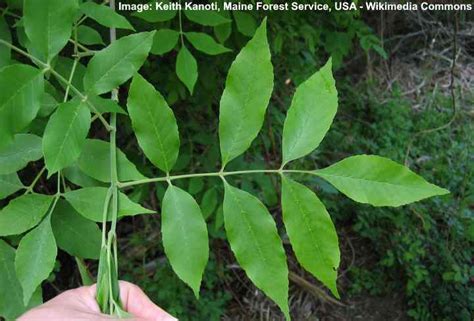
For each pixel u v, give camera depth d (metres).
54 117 0.44
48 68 0.45
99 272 0.46
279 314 1.65
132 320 0.44
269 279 0.43
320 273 0.43
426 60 2.53
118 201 0.47
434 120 2.26
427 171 2.03
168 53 1.10
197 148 1.34
